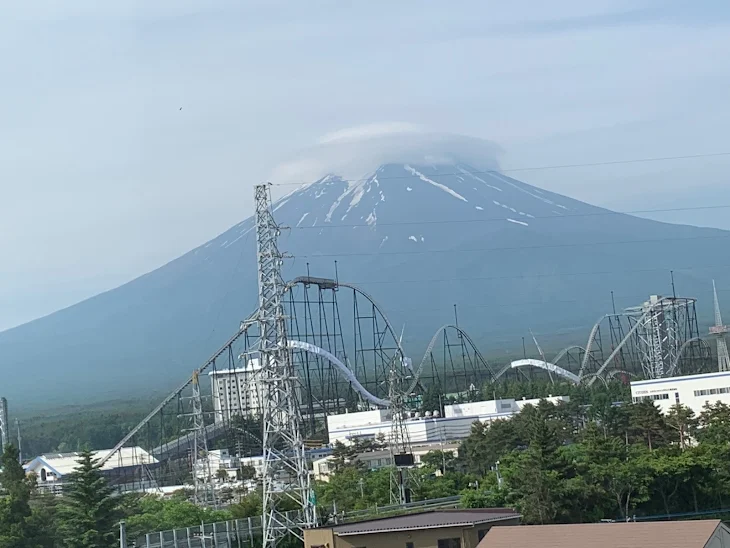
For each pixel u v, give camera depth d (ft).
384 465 578.66
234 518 367.25
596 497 358.43
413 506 396.16
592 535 201.77
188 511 369.71
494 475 444.96
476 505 370.73
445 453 587.27
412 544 259.80
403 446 572.92
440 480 469.98
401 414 577.43
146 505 406.21
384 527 268.41
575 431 635.66
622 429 593.83
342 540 262.06
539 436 375.45
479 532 261.85
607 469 376.07
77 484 337.31
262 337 364.99
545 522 344.28
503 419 631.56
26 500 341.62
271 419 356.59
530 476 355.56
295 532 332.60
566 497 347.97
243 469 586.45
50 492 485.97
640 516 387.96
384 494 444.96
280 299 367.04
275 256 369.30
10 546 315.17
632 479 377.50
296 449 351.05
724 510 392.88
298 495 380.37
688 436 574.15
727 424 519.19
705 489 396.98
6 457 391.45
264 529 318.45
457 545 258.98
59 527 338.54
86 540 320.50
